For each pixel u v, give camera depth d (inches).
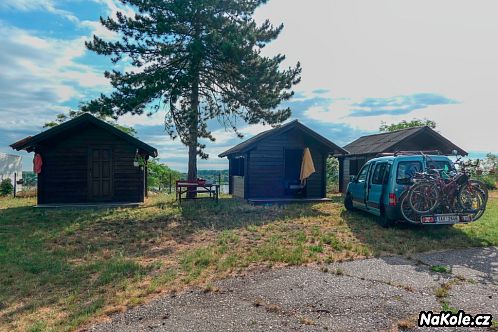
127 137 606.9
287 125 642.2
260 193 652.1
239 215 487.8
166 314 175.6
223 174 999.0
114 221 450.3
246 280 223.6
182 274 241.6
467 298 188.4
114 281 232.5
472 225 399.5
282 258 269.0
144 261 282.0
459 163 369.7
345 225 410.9
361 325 159.2
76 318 174.6
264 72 676.7
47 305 198.1
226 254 290.0
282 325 160.4
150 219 461.4
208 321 165.9
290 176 736.3
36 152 590.9
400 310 173.8
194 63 677.3
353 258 273.0
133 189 623.5
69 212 518.6
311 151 681.0
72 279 239.8
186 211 520.4
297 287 208.1
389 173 388.5
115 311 181.8
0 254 301.0
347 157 932.6
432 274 231.9
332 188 1143.6
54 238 361.1
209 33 661.9
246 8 736.3
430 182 352.8
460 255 282.0
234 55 638.5
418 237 346.3
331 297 191.5
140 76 705.0
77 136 606.9
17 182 1114.7
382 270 241.1
